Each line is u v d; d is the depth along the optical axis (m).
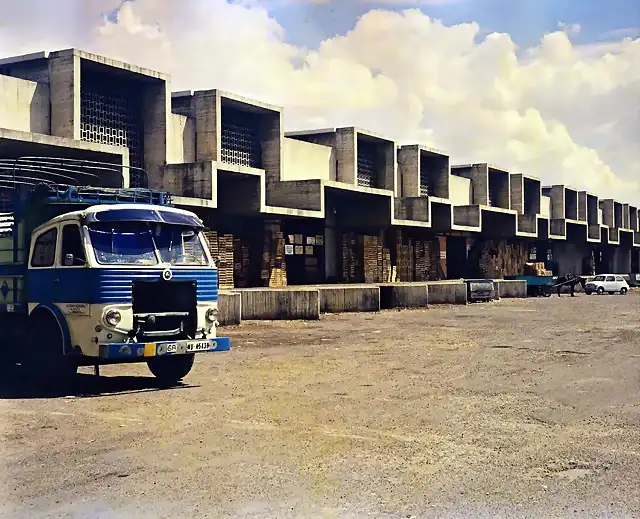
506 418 9.48
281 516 5.84
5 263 12.05
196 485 6.60
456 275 53.88
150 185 29.19
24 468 7.14
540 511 5.98
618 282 53.41
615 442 8.27
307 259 39.62
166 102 28.95
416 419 9.39
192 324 11.52
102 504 6.11
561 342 18.75
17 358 11.96
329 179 40.66
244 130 35.50
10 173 15.42
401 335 20.39
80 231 10.98
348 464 7.30
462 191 54.41
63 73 24.80
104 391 11.41
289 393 11.21
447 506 6.08
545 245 65.38
